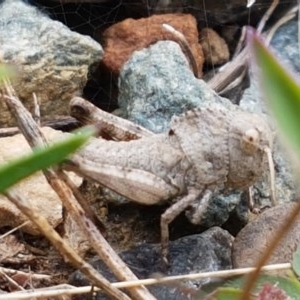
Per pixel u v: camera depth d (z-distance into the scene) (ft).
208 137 0.41
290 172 0.48
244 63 0.57
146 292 0.37
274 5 0.59
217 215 0.45
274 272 0.38
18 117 0.37
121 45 0.56
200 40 0.59
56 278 0.43
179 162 0.41
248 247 0.42
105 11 0.59
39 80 0.51
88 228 0.37
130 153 0.41
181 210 0.41
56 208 0.44
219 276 0.38
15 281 0.42
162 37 0.56
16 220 0.45
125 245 0.45
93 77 0.55
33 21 0.53
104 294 0.40
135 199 0.41
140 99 0.50
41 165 0.18
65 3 0.58
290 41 0.59
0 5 0.54
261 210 0.47
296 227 0.41
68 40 0.52
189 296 0.39
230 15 0.60
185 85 0.50
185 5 0.60
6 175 0.18
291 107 0.18
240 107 0.51
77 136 0.18
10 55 0.51
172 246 0.42
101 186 0.44
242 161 0.41
